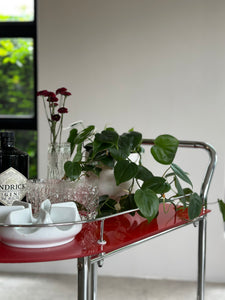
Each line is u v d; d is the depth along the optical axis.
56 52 2.98
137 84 2.95
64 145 1.51
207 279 2.98
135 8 2.91
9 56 3.23
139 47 2.93
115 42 2.94
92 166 1.51
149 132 2.96
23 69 3.23
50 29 2.97
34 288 2.83
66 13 2.95
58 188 1.38
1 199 1.44
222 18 2.86
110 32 2.94
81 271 1.16
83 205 1.39
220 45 2.87
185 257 3.00
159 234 1.39
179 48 2.90
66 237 1.19
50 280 2.96
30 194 1.39
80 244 1.21
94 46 2.96
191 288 2.87
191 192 1.65
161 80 2.93
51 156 1.50
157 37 2.91
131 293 2.78
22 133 3.27
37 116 3.11
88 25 2.95
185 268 3.01
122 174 1.41
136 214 1.56
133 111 2.96
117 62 2.95
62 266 3.07
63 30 2.96
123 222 1.46
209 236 2.96
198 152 2.91
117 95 2.97
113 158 1.52
